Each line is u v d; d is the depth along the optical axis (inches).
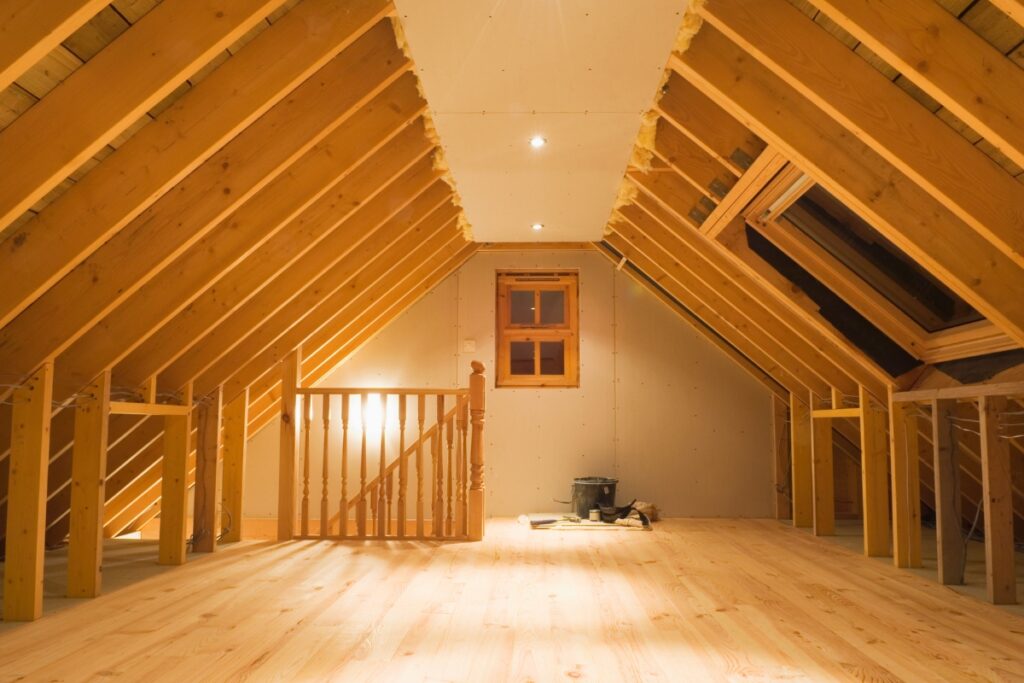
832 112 110.0
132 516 239.6
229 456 219.9
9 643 116.9
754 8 110.7
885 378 177.3
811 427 235.6
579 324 281.7
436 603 142.9
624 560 188.7
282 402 224.5
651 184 181.5
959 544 160.4
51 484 175.2
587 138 160.9
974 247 121.5
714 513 275.6
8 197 93.3
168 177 112.0
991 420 144.4
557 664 106.3
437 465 224.8
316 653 111.7
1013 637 120.4
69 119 94.3
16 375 126.9
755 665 105.7
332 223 163.6
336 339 253.8
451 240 238.4
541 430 278.4
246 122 114.5
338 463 273.4
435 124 154.2
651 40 122.0
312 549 206.2
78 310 126.0
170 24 96.1
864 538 205.5
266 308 177.9
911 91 108.0
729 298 218.5
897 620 130.6
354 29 115.1
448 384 278.4
